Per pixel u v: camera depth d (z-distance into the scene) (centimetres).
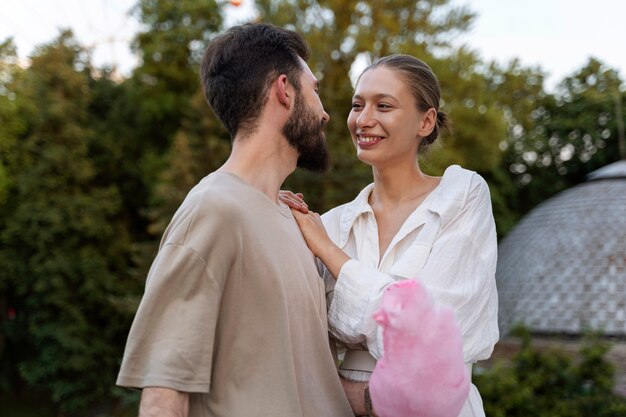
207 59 174
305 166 181
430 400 148
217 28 1476
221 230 148
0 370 1420
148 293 146
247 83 167
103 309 1316
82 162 1355
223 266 148
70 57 1421
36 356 1432
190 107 1265
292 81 170
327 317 183
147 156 1436
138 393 998
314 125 174
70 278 1294
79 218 1325
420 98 200
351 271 179
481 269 191
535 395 529
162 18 1454
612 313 738
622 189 871
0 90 1363
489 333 193
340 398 164
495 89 1758
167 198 1123
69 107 1362
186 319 143
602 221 832
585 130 1717
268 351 151
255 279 151
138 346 144
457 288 185
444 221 190
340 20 1429
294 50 175
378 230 205
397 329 149
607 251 795
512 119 1772
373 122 197
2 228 1355
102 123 1478
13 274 1315
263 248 153
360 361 193
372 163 201
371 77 200
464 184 195
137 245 1191
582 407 512
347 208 213
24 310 1386
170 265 145
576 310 754
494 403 517
